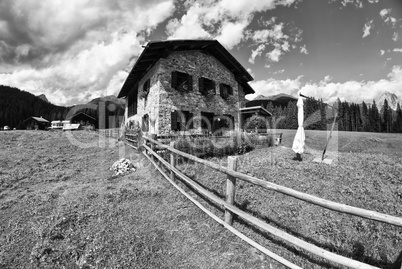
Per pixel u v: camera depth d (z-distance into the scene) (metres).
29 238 3.48
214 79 14.89
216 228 3.62
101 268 2.85
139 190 5.33
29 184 6.09
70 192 5.34
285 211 3.99
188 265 2.93
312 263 2.75
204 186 5.34
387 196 4.30
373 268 2.04
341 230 3.35
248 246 3.14
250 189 5.02
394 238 3.08
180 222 3.91
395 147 12.28
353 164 6.87
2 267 2.88
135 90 17.98
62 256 3.06
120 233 3.58
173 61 12.50
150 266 2.92
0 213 4.31
